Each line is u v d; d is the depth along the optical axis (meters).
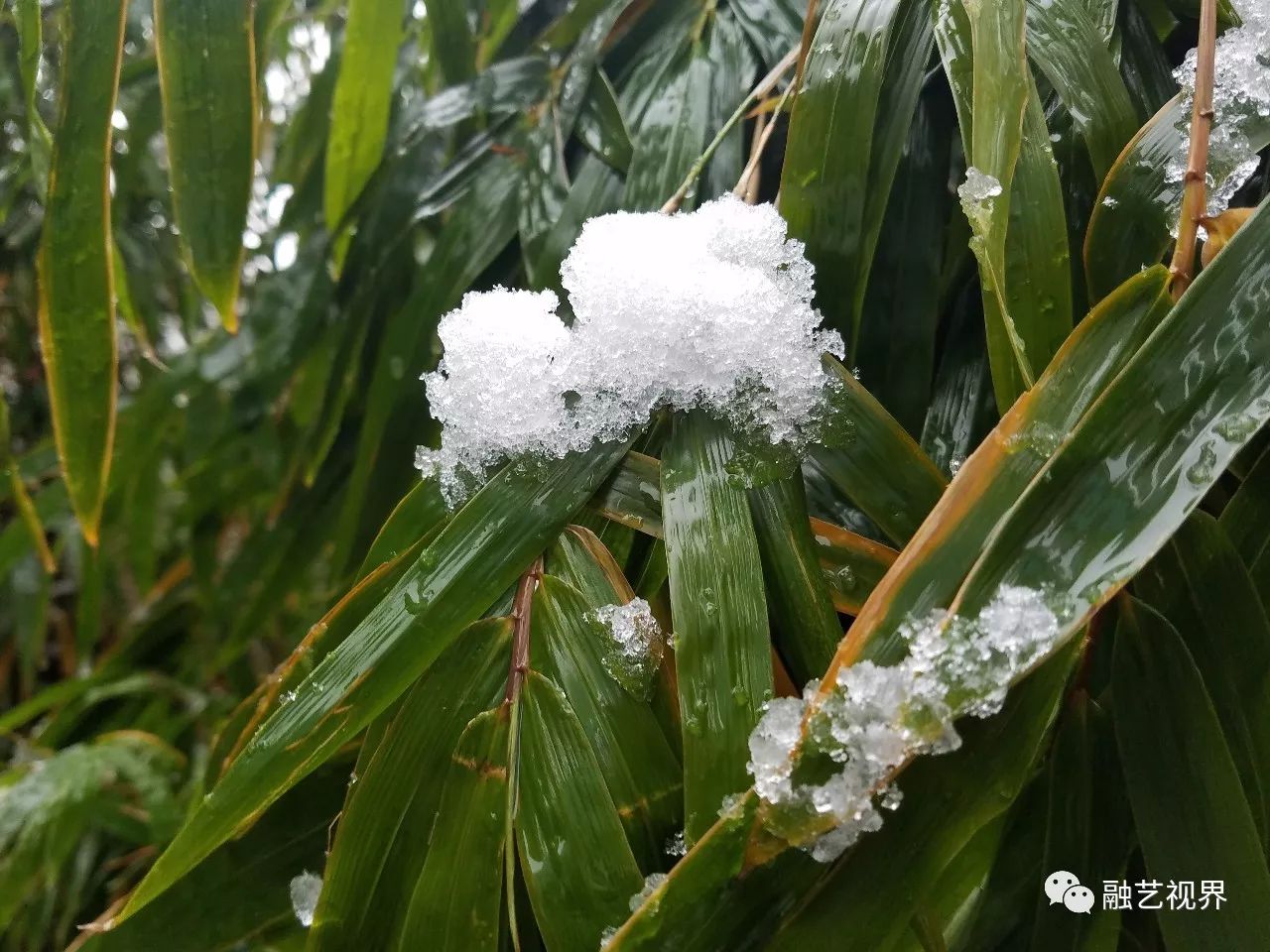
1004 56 0.23
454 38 0.40
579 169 0.37
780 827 0.19
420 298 0.37
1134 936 0.26
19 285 0.69
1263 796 0.21
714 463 0.24
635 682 0.23
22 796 0.51
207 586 0.57
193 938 0.29
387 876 0.23
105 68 0.29
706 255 0.25
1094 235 0.24
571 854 0.22
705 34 0.34
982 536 0.20
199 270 0.32
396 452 0.39
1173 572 0.22
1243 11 0.24
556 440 0.25
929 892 0.22
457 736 0.23
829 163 0.25
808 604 0.23
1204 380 0.19
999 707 0.19
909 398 0.28
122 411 0.48
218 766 0.32
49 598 0.66
